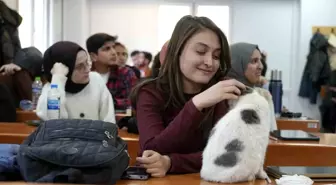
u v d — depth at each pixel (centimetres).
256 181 105
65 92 262
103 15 641
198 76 131
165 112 138
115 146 104
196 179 109
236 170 101
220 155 103
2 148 118
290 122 323
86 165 97
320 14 626
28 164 97
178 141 122
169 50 137
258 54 291
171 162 118
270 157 185
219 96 113
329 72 609
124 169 106
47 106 249
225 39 134
